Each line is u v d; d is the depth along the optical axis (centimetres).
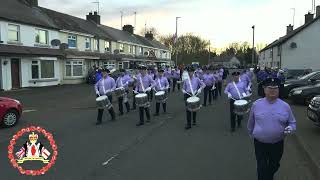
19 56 3125
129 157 888
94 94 2797
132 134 1188
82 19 5119
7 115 1341
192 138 1123
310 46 4591
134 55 6153
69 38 4156
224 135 1172
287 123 591
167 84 1670
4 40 3069
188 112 1288
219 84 2575
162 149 973
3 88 3022
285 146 1024
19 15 3400
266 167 596
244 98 1235
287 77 3005
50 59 3609
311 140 1063
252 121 615
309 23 4556
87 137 1138
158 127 1323
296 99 1886
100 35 4844
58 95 2709
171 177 732
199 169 789
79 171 771
